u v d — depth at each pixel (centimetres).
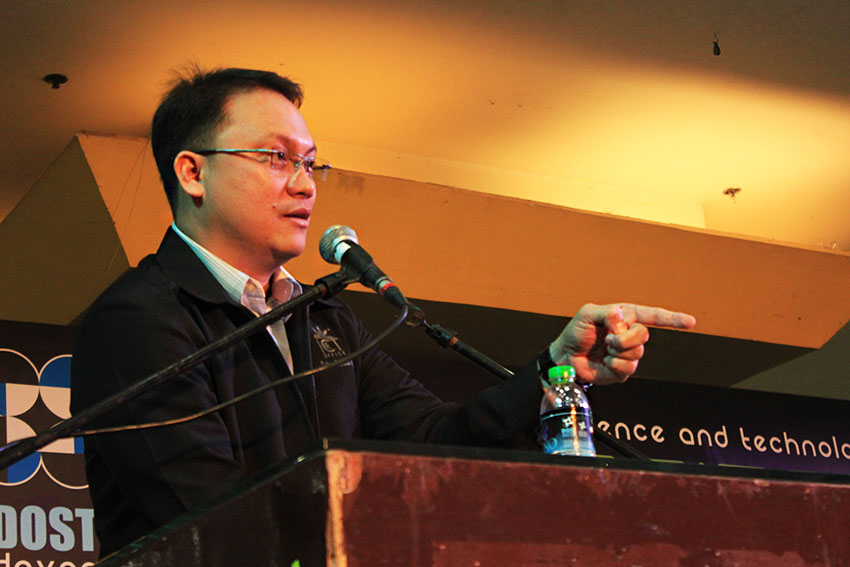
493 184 946
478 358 366
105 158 732
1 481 708
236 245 392
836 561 244
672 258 924
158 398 328
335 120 854
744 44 762
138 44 724
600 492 228
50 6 678
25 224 805
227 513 224
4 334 756
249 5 694
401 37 741
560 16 723
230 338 316
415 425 408
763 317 969
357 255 351
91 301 822
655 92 827
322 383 391
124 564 253
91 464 356
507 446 360
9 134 806
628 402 949
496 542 214
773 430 995
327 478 205
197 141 396
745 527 238
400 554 206
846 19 736
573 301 895
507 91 820
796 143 911
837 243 1085
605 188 992
